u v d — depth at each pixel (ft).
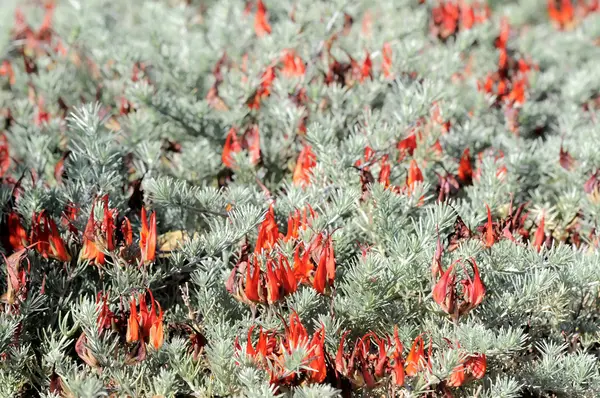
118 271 4.28
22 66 6.42
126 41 6.24
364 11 7.42
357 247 4.62
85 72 6.05
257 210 4.38
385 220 4.44
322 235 4.33
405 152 4.88
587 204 4.87
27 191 4.57
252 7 6.86
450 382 4.11
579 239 4.97
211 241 4.36
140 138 5.09
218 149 5.25
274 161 5.13
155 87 5.71
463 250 4.32
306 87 5.27
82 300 4.40
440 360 4.09
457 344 4.10
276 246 4.30
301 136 5.13
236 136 5.18
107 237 4.24
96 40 6.02
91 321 4.13
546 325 4.53
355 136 4.72
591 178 4.82
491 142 5.37
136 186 4.56
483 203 4.78
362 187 4.53
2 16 6.76
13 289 4.21
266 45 5.50
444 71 5.64
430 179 4.97
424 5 6.91
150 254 4.25
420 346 4.11
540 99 6.17
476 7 7.50
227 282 4.18
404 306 4.41
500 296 4.34
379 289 4.28
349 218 4.59
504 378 4.24
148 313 4.12
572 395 4.30
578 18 7.88
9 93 6.06
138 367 4.27
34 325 4.43
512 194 4.73
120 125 5.22
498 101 5.70
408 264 4.29
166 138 5.34
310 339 4.12
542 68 6.88
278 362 4.07
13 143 5.50
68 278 4.37
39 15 7.73
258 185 4.91
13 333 4.21
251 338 4.26
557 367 4.32
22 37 6.44
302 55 5.70
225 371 4.14
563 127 5.58
